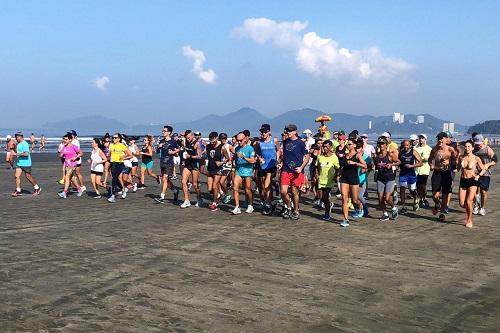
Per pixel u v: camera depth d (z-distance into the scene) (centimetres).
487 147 1260
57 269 749
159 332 519
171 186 1497
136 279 702
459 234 1038
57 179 2198
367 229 1089
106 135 1756
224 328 532
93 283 682
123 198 1572
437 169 1195
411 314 580
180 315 568
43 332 514
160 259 815
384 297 638
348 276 728
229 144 1552
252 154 1260
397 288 675
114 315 565
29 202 1480
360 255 855
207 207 1399
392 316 573
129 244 923
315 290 662
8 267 757
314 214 1288
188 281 696
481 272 755
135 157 1845
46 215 1245
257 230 1070
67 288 659
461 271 760
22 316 558
